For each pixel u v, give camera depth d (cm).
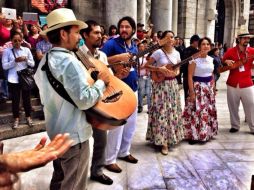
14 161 83
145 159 399
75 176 215
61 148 104
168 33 409
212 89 470
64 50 201
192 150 434
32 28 607
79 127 209
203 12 1470
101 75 225
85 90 194
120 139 354
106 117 210
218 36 2019
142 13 939
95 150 320
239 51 502
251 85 506
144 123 591
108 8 778
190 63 452
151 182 334
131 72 351
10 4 795
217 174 356
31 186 324
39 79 212
